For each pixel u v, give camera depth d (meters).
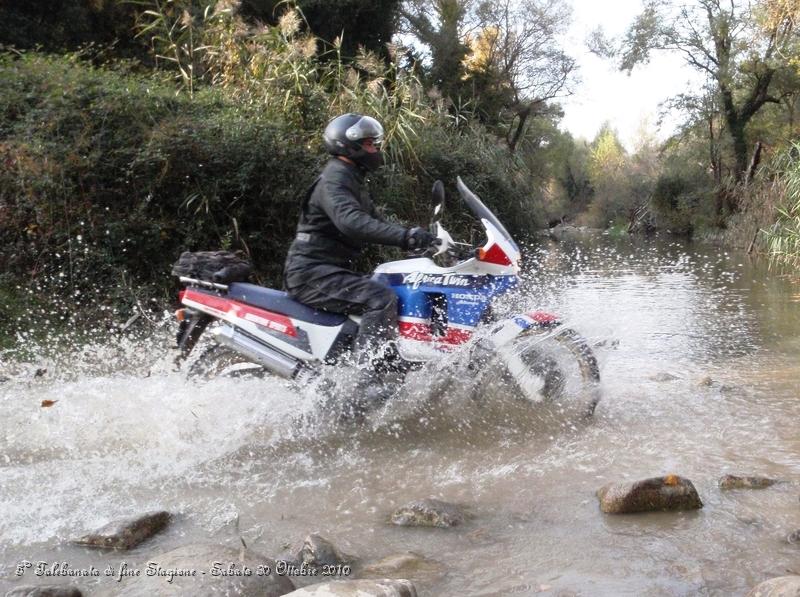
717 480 3.60
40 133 7.80
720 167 31.17
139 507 3.53
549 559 2.88
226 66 10.75
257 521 3.36
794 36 27.39
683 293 10.30
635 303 9.34
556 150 47.59
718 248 21.14
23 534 3.24
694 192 31.58
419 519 3.26
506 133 29.25
